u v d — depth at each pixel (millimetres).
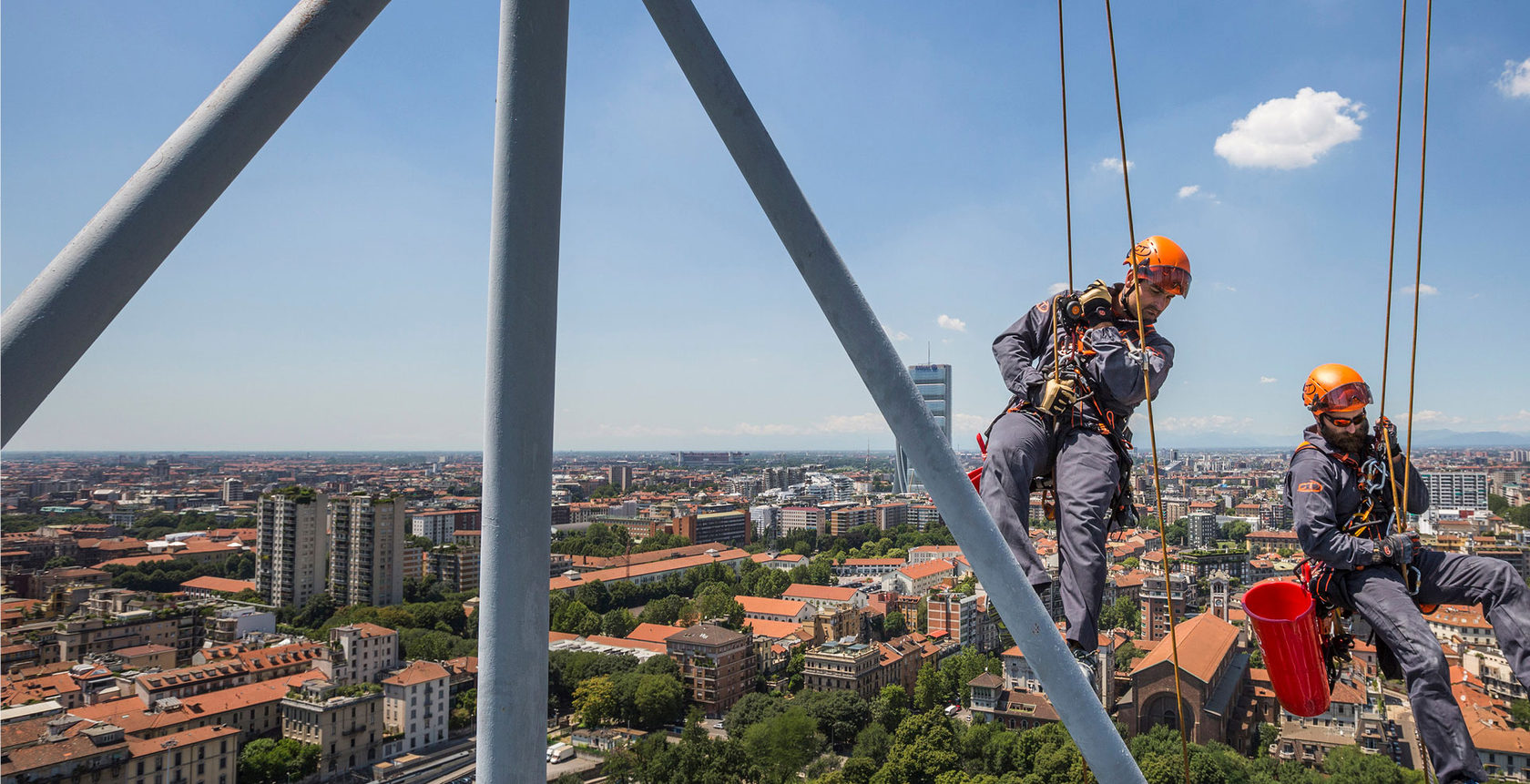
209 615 160250
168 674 108062
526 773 3041
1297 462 5137
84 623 132250
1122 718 74875
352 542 186000
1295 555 129000
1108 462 4609
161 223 2480
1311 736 71000
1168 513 173125
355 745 105562
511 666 3035
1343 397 4918
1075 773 85312
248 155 2635
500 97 3186
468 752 110375
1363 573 4766
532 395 3148
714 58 3102
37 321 2299
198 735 89562
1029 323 5207
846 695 115312
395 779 102000
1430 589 4711
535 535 3133
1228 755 67500
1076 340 4855
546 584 3168
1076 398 4715
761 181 3102
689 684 128625
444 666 129125
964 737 95062
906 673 130750
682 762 99312
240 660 117062
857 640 135875
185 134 2539
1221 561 121750
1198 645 84625
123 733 83562
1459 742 4164
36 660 123250
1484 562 4543
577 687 123375
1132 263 4535
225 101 2570
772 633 162125
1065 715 3240
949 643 146125
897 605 177125
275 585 189875
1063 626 4375
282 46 2643
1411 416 4551
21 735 79125
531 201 3146
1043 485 5117
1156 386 4695
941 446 3123
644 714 117188
